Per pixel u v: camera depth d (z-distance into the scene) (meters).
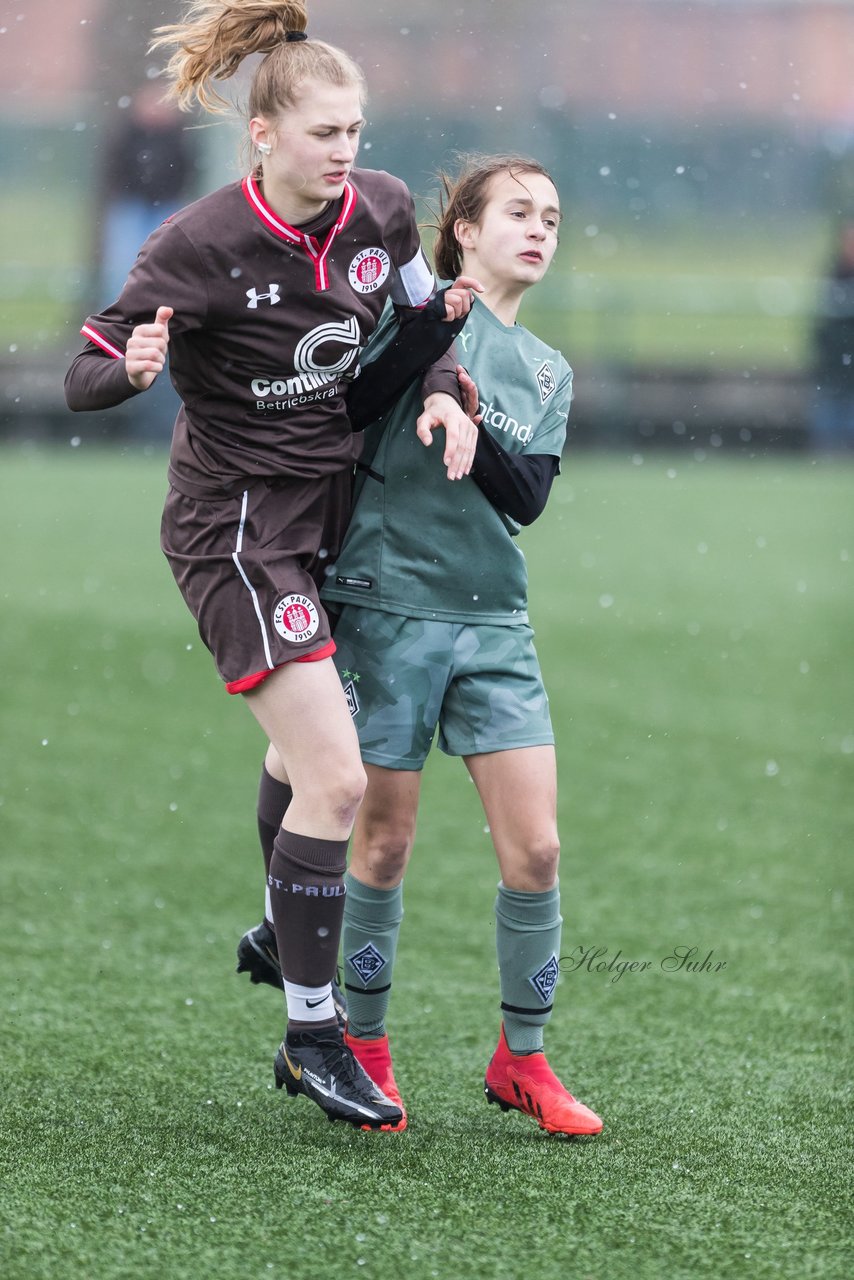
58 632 28.70
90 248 72.12
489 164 10.73
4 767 20.44
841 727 23.47
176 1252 8.34
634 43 91.19
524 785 10.32
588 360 61.50
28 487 47.84
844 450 58.78
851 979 13.77
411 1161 9.70
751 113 91.06
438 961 14.16
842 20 92.94
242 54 9.93
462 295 10.30
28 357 58.84
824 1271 8.31
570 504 47.09
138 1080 11.10
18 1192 9.02
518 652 10.59
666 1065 11.70
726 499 48.31
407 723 10.45
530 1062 10.42
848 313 58.56
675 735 22.84
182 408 10.38
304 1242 8.50
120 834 17.89
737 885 16.52
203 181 61.66
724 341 70.38
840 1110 10.77
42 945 14.23
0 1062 11.33
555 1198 9.18
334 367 9.91
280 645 9.75
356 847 10.67
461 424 9.81
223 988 13.31
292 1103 10.77
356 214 9.80
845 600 33.62
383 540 10.46
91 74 75.75
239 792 19.75
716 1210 9.05
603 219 91.94
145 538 39.47
